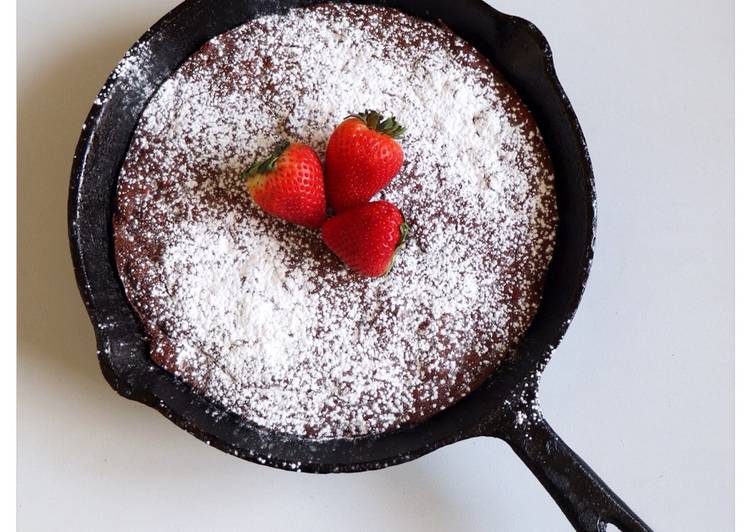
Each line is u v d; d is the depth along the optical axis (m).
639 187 0.60
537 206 0.54
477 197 0.54
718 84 0.60
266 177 0.51
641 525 0.50
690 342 0.60
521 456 0.52
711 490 0.60
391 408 0.53
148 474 0.58
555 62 0.60
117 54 0.59
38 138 0.58
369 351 0.54
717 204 0.60
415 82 0.55
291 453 0.52
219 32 0.55
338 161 0.51
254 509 0.58
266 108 0.54
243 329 0.53
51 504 0.58
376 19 0.55
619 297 0.60
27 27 0.58
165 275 0.54
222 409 0.53
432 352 0.54
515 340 0.54
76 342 0.58
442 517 0.59
